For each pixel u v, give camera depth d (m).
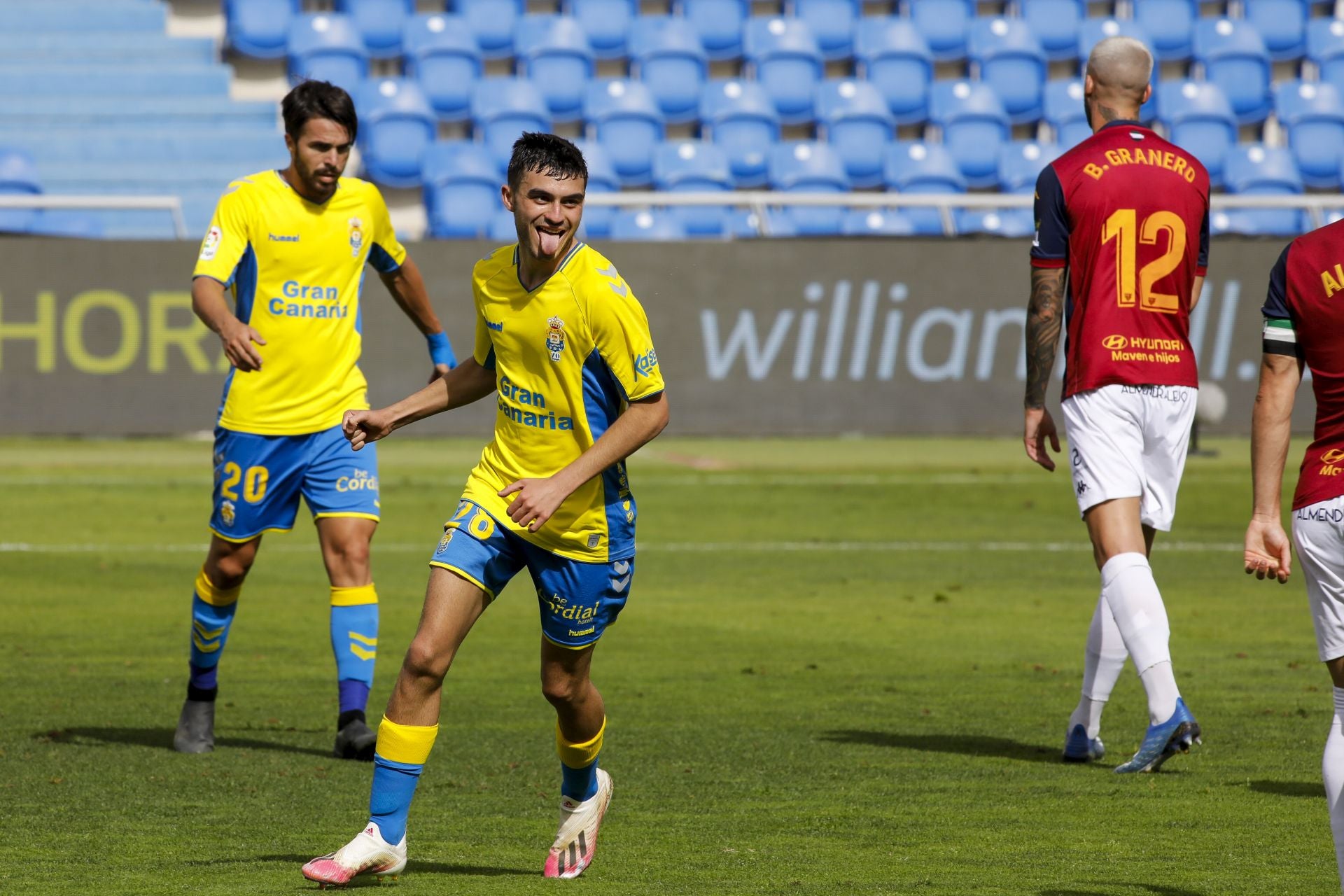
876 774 19.28
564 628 14.36
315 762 20.11
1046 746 21.05
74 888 13.85
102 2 80.38
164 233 72.69
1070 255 19.81
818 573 37.62
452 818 17.09
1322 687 25.03
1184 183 19.80
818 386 64.19
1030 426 20.09
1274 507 13.14
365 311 61.41
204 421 61.34
